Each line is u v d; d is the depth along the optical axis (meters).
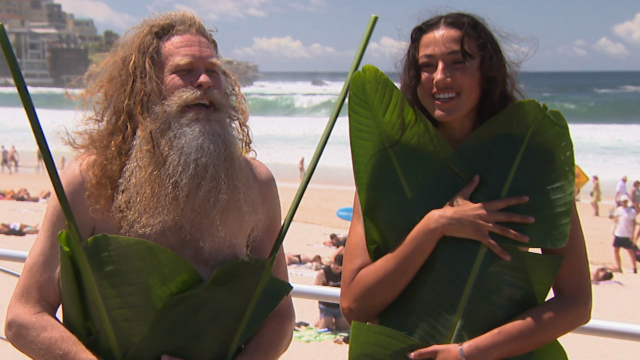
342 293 2.03
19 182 21.42
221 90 1.94
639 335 2.35
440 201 1.93
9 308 1.84
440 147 1.94
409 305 1.89
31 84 98.12
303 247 11.73
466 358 1.76
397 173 1.95
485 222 1.80
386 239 1.96
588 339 5.80
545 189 1.85
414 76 1.98
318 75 97.50
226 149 1.85
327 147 28.47
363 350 1.86
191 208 1.82
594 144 27.89
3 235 11.43
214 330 1.81
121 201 1.84
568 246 1.87
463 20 1.90
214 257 1.91
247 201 1.93
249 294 1.83
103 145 1.90
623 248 12.66
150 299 1.76
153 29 1.93
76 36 107.94
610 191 19.80
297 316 6.64
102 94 2.00
